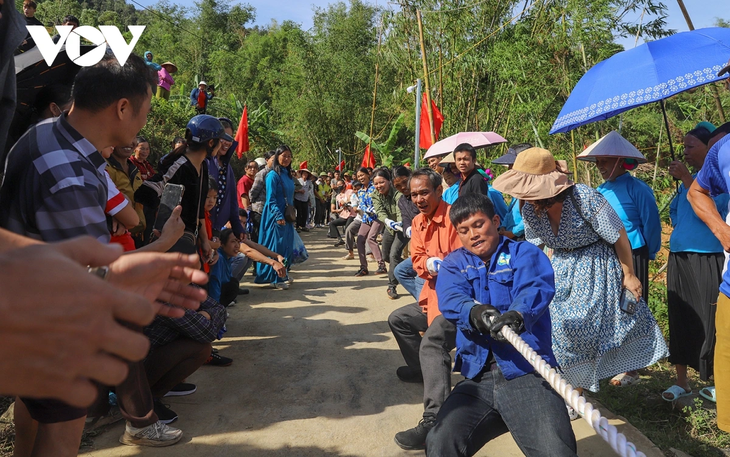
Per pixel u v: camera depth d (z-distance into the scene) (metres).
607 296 3.48
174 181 3.87
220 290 5.08
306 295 7.28
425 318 4.09
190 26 44.75
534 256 2.63
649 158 7.91
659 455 3.22
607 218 3.38
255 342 5.25
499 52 9.52
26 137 1.99
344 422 3.61
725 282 2.88
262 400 3.94
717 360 2.91
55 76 2.42
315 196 18.58
